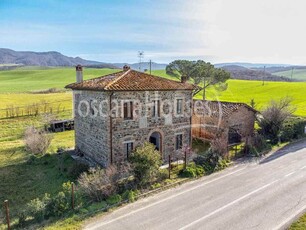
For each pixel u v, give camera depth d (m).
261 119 30.45
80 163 21.38
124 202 15.67
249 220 13.74
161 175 18.62
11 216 15.13
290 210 14.73
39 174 21.52
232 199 16.08
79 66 25.89
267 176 19.81
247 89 84.31
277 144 28.52
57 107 53.81
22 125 41.38
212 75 44.84
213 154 22.11
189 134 24.69
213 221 13.67
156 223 13.52
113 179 17.11
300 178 19.38
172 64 46.97
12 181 20.31
